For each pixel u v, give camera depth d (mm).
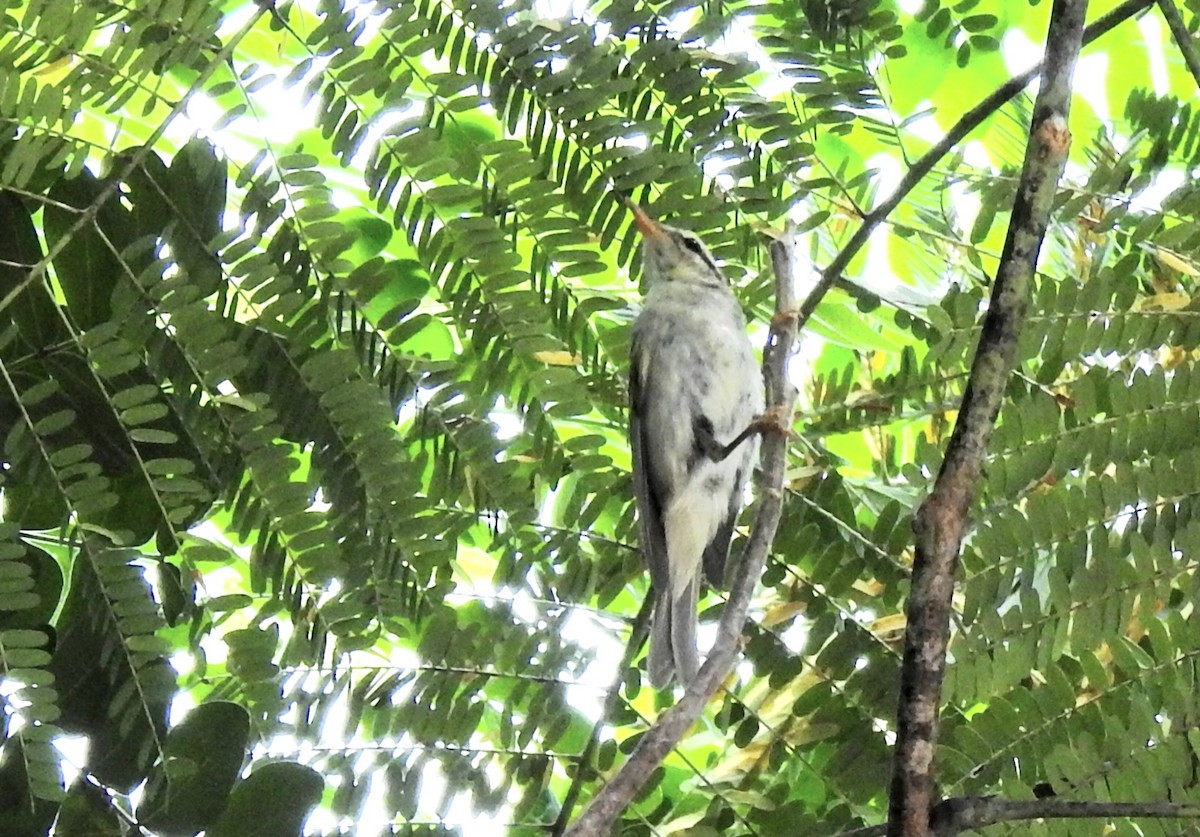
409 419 3082
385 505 2832
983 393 2189
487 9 2920
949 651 3182
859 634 3521
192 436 2752
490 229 2908
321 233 2812
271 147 2855
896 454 4105
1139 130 3744
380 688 3178
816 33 3277
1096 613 3201
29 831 2525
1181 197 3451
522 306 2957
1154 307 3285
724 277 3449
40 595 2617
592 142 3027
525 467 3150
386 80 2828
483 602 3396
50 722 2605
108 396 2660
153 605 2598
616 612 3967
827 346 4605
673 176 3100
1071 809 2492
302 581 2854
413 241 2922
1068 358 3314
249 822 2639
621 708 3500
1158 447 3252
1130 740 3041
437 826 3240
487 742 3350
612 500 3773
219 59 2715
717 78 3160
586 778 3432
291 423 2812
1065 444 3268
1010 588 3209
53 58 2627
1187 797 3020
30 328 2732
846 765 3469
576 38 2977
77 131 3012
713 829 3436
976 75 4059
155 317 2697
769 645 3545
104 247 2787
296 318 2824
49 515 2617
